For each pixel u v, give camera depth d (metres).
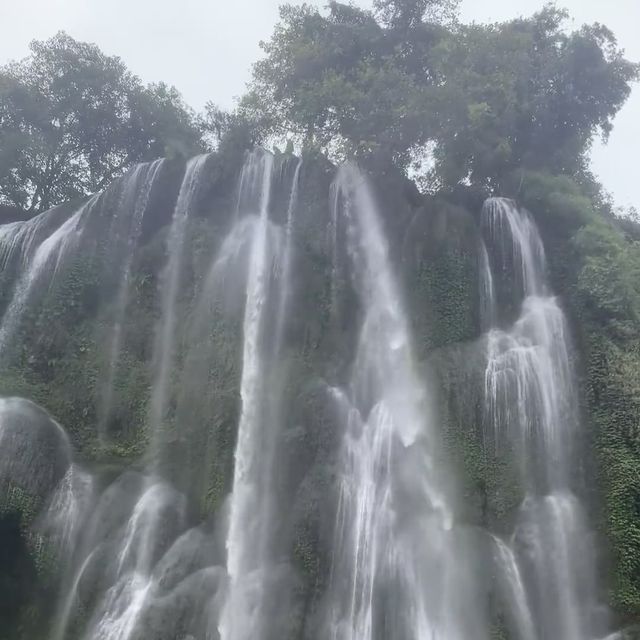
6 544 20.98
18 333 25.53
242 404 23.19
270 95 31.72
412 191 28.95
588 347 23.75
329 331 25.22
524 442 22.59
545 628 19.81
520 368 23.56
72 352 24.84
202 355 24.06
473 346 24.20
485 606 19.62
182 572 19.95
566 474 22.25
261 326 25.00
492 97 28.75
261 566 20.59
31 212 34.28
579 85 31.27
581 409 22.98
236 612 19.66
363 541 20.91
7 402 22.88
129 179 28.27
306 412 22.59
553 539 20.89
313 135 29.94
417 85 29.77
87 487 22.09
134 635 18.62
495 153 28.77
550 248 27.00
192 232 26.94
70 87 34.91
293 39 32.03
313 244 26.64
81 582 20.14
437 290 25.44
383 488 21.83
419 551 20.47
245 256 26.20
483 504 21.36
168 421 23.28
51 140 34.59
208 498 21.50
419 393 23.20
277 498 21.55
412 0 32.00
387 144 28.73
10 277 27.42
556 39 32.38
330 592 20.00
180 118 36.75
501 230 27.22
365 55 31.42
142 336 25.30
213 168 28.34
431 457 21.95
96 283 26.16
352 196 27.95
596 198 31.92
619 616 19.86
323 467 21.72
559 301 25.47
